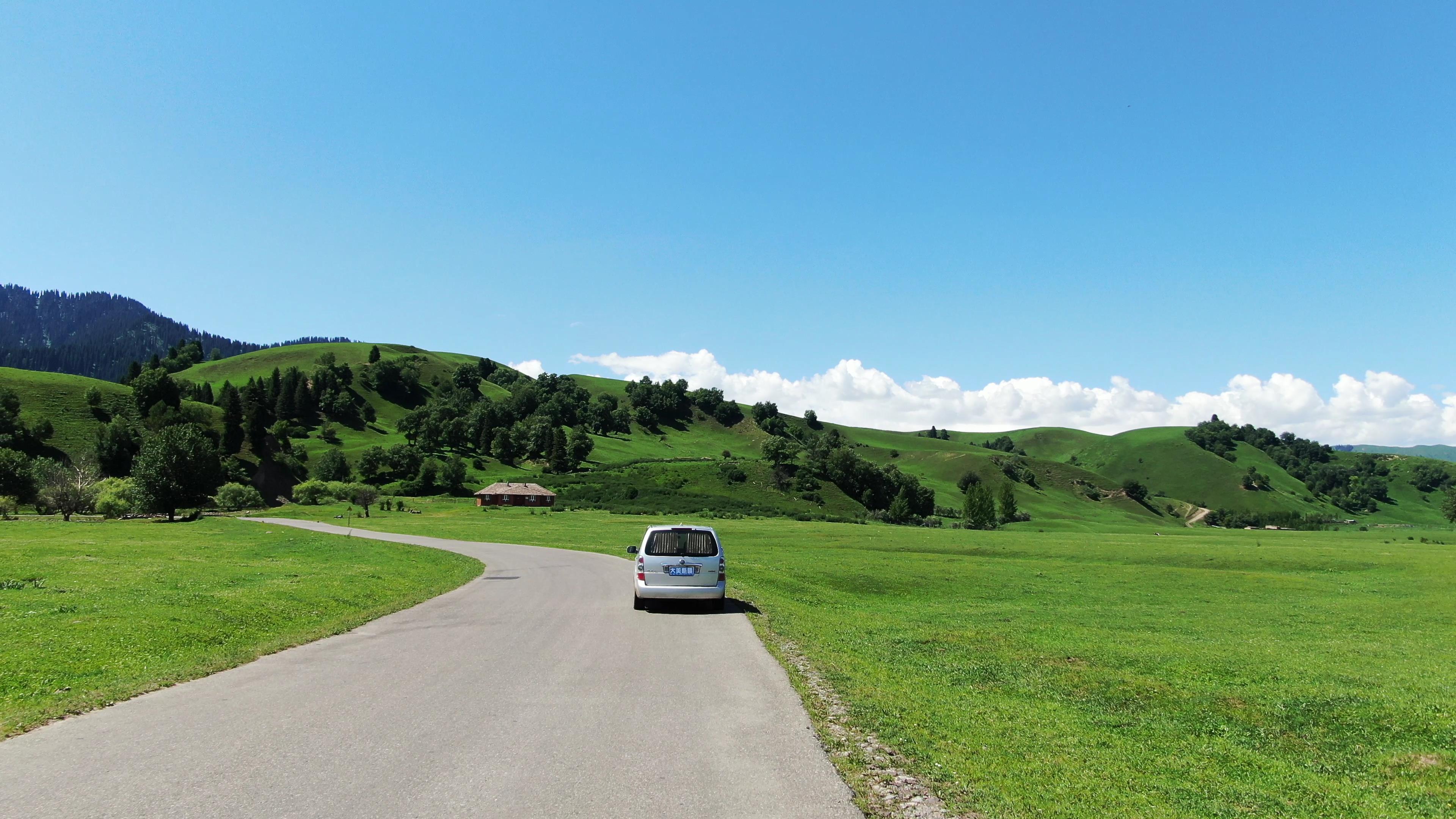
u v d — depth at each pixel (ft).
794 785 22.59
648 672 39.91
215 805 20.27
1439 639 77.05
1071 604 108.88
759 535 244.63
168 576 82.64
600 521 319.27
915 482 534.37
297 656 44.29
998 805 21.88
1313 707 38.32
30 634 43.52
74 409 485.15
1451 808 24.12
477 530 246.27
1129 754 28.94
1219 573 150.82
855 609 91.91
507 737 27.17
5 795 20.88
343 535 193.57
